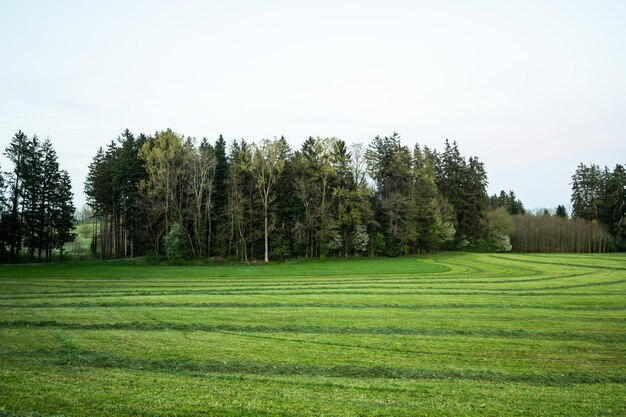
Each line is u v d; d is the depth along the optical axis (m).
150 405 11.16
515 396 12.52
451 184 108.44
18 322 22.05
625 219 114.56
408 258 84.06
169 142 71.06
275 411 10.94
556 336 20.33
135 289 36.38
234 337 19.55
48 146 76.00
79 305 27.70
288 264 69.69
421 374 14.56
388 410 11.17
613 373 15.02
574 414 11.21
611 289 39.09
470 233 106.44
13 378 13.18
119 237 86.62
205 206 76.88
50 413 10.47
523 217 127.00
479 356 16.84
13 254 70.81
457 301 30.89
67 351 16.81
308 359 16.12
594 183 125.44
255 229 75.81
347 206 83.19
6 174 70.56
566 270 59.94
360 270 58.78
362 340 19.16
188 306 27.92
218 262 70.12
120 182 77.62
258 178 74.69
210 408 11.04
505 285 41.50
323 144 80.62
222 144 80.88
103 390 12.28
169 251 67.38
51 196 75.44
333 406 11.38
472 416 10.90
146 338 19.09
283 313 25.59
